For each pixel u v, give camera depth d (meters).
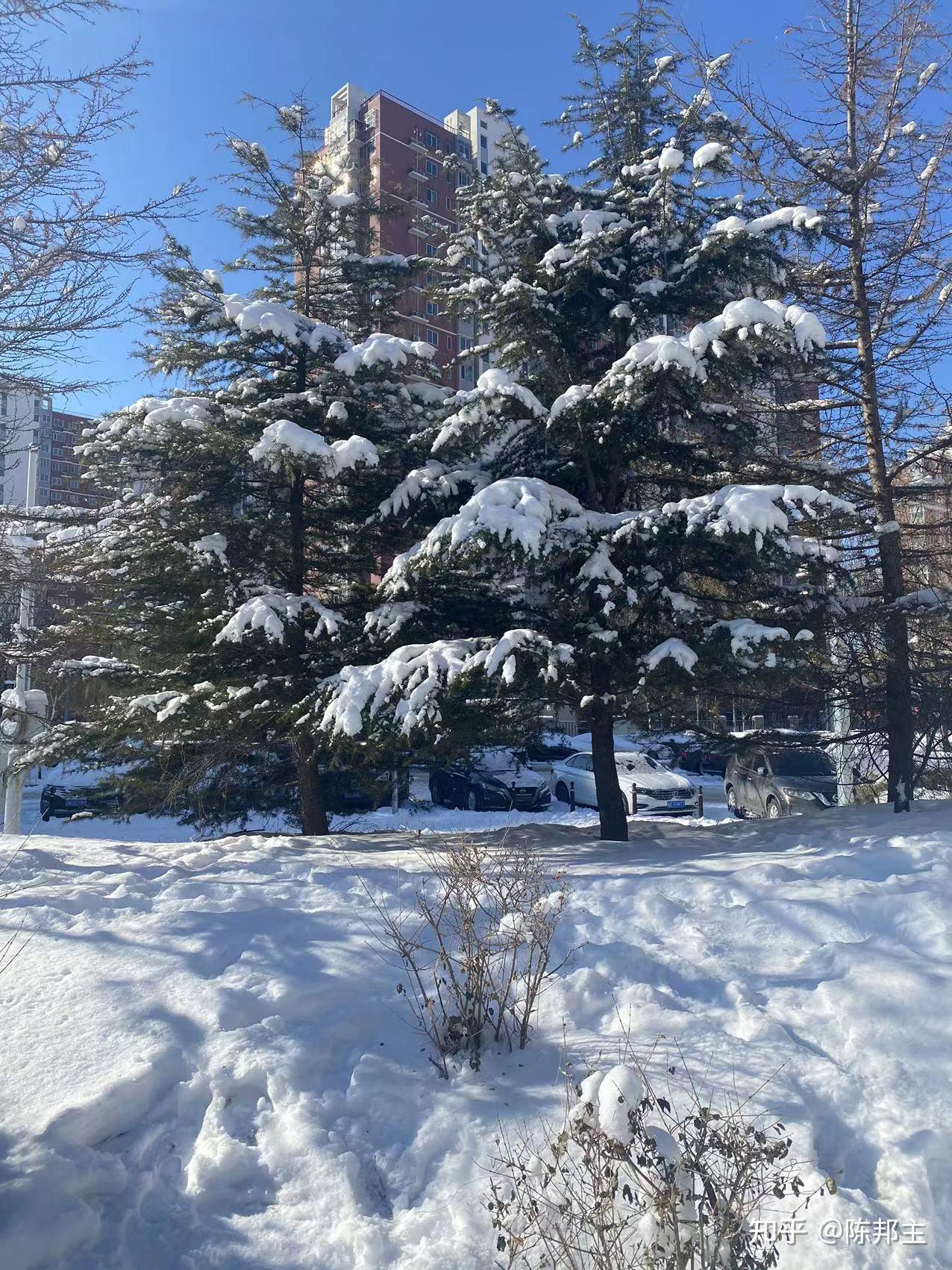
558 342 10.04
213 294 10.84
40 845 9.26
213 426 10.25
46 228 6.93
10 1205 3.19
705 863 7.22
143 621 11.48
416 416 11.05
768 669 8.57
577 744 25.53
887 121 10.55
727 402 10.16
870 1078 3.85
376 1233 3.25
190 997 4.68
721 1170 3.25
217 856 8.38
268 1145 3.76
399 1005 4.73
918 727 10.41
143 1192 3.54
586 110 11.36
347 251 11.98
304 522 11.58
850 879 6.10
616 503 10.70
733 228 8.80
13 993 4.84
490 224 10.32
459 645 8.21
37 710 11.60
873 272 10.53
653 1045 4.18
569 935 5.41
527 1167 3.46
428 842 9.45
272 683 10.38
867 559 10.54
